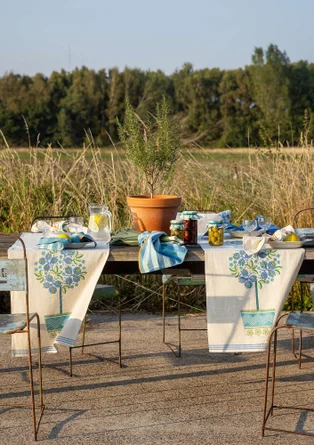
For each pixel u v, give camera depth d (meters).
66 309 3.83
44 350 3.89
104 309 6.15
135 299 6.20
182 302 6.20
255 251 3.73
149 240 3.75
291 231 3.91
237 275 3.76
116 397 3.98
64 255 3.78
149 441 3.39
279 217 6.54
